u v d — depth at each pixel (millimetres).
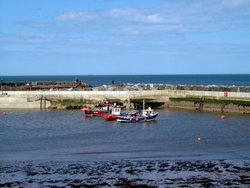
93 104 79938
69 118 67812
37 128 57000
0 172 31625
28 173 31297
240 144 43750
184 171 31672
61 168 32844
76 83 106438
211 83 193250
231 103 71625
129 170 32062
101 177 30078
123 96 79688
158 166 33312
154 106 81062
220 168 32562
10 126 58844
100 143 45406
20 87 94125
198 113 71438
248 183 28453
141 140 46969
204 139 46906
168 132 52406
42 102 81500
